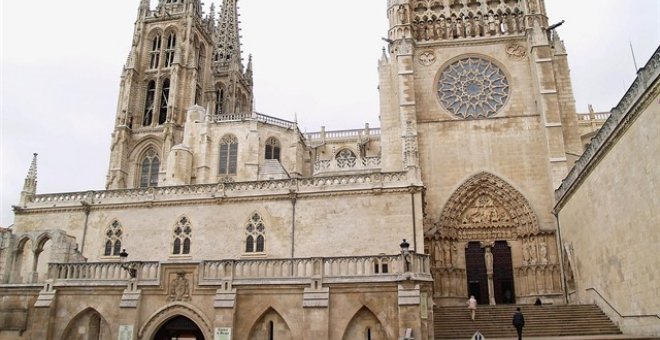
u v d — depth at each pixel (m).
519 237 50.22
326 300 32.06
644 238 28.02
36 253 39.19
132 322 33.50
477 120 54.03
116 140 86.12
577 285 42.91
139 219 45.34
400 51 55.75
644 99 26.33
